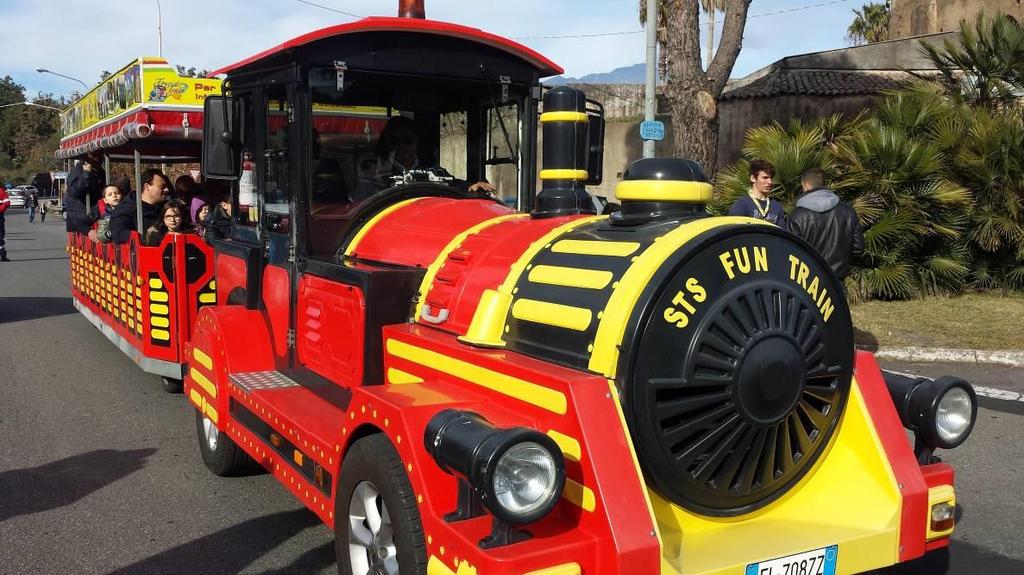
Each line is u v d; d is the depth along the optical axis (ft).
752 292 8.73
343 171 13.62
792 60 59.62
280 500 15.07
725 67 37.81
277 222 14.38
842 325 9.57
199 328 16.21
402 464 8.93
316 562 12.60
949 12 73.92
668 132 62.39
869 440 9.70
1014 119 36.11
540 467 7.36
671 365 8.39
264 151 14.75
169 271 21.01
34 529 13.73
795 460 9.43
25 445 18.07
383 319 11.18
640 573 7.61
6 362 26.11
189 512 14.49
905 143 33.71
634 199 9.80
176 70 23.52
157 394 22.36
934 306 33.55
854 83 53.52
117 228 24.12
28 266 55.72
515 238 10.69
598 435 7.91
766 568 8.41
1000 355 25.39
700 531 8.96
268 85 14.08
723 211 34.58
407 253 12.10
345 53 13.26
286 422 11.87
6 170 272.31
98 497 15.15
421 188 14.06
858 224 21.77
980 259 37.04
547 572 7.45
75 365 25.72
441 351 9.93
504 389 8.92
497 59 14.49
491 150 14.89
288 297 13.91
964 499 15.10
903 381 10.25
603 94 77.82
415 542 8.52
